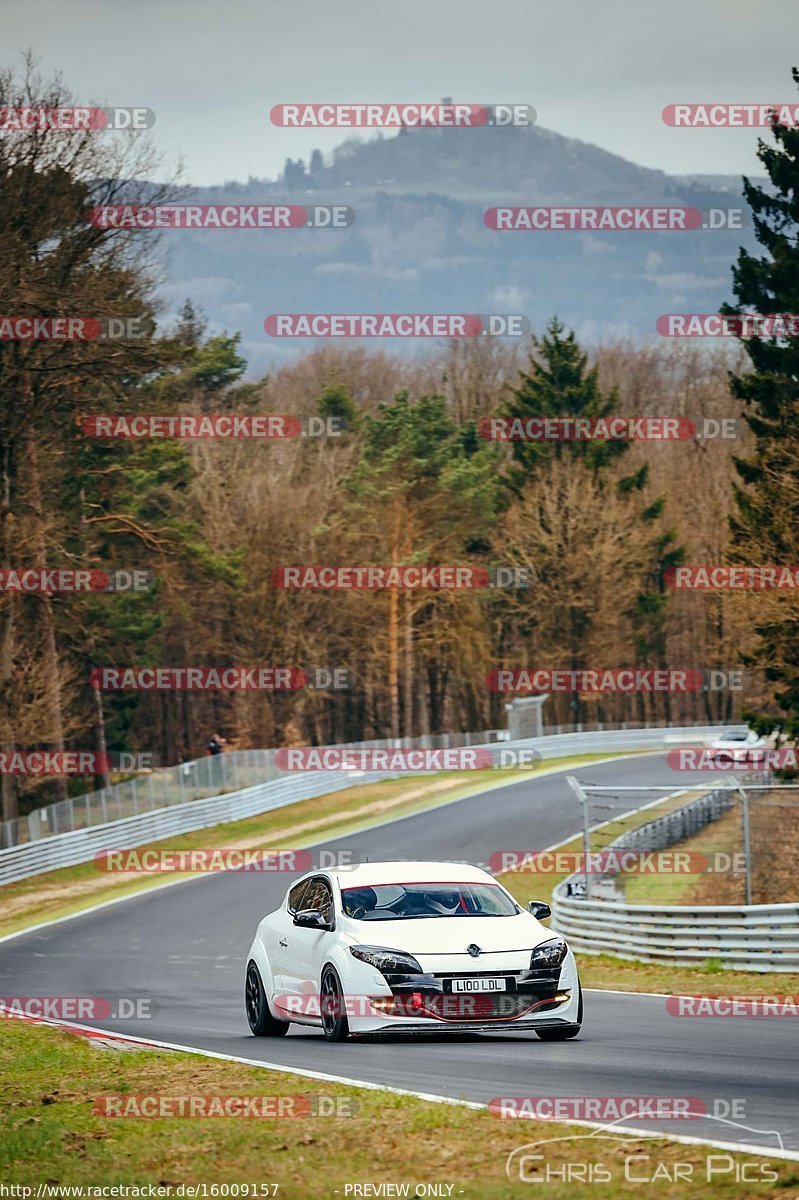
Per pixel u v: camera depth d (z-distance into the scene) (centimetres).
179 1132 2556
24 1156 2475
